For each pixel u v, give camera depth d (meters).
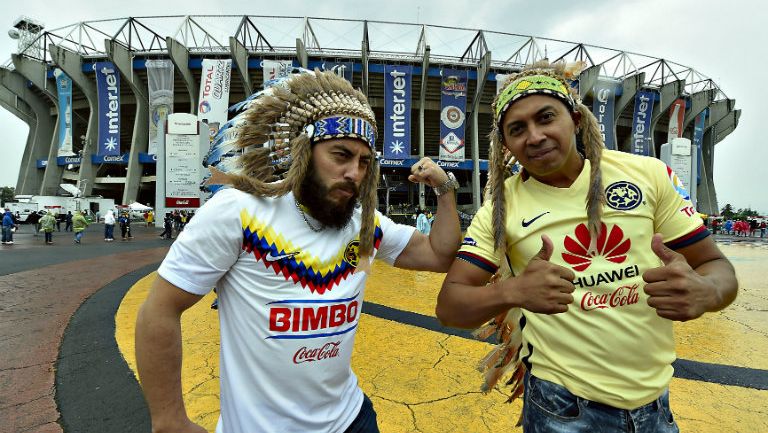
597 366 1.04
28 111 41.88
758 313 4.25
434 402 2.23
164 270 0.94
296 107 1.09
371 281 6.29
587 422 1.05
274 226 1.01
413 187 43.19
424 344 3.20
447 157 33.12
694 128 39.16
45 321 3.89
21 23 37.53
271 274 0.99
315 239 1.07
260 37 33.81
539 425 1.13
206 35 34.25
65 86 35.66
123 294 5.18
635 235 1.03
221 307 1.06
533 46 35.22
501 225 1.14
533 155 1.05
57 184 37.66
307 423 1.02
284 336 0.99
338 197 1.05
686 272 0.84
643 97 34.00
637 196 1.05
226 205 0.98
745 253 11.52
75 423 2.07
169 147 17.27
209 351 3.06
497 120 1.17
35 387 2.46
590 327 1.04
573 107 1.09
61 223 28.23
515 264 1.17
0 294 5.19
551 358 1.11
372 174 1.20
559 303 0.90
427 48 31.45
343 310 1.09
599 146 1.10
